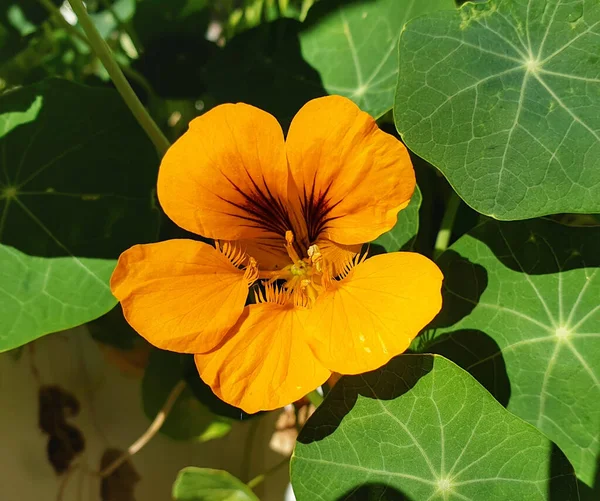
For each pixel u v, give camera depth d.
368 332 0.14
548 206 0.15
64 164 0.18
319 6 0.19
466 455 0.15
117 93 0.18
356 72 0.19
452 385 0.15
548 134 0.15
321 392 0.18
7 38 0.24
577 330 0.16
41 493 0.20
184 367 0.19
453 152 0.15
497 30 0.16
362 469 0.15
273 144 0.14
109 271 0.17
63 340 0.21
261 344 0.14
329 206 0.15
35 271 0.17
